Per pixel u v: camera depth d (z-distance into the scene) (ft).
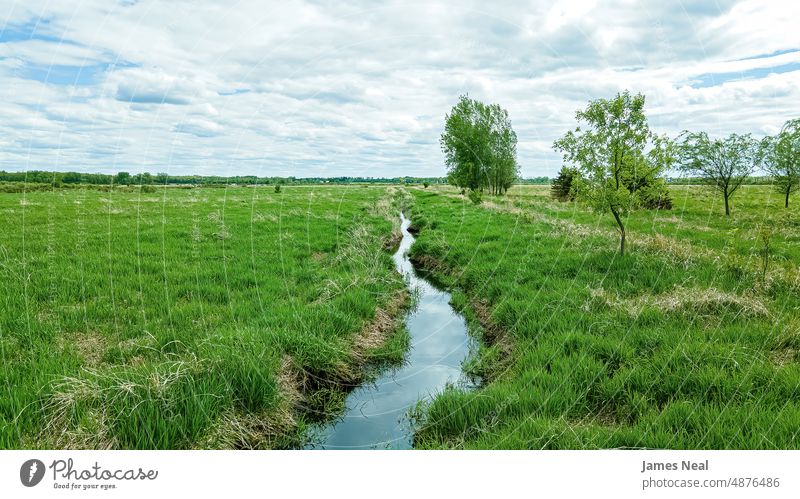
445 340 29.53
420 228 80.84
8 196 87.86
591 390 18.72
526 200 105.50
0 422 15.06
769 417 15.08
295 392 21.33
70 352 20.58
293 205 92.84
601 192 38.14
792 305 25.23
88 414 15.74
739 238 46.09
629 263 35.83
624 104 37.24
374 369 25.38
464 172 121.60
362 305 31.12
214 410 17.17
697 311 24.56
